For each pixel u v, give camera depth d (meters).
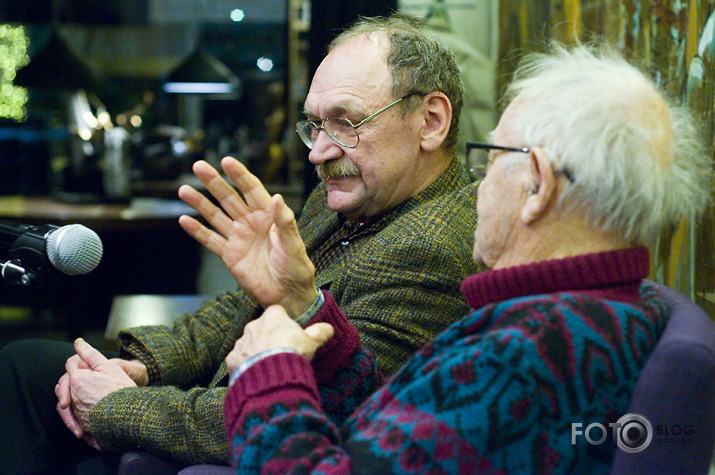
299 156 5.13
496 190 0.97
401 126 1.46
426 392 0.84
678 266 1.43
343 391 1.15
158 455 1.31
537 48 2.09
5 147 5.39
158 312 2.31
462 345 0.87
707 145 1.32
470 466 0.81
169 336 1.69
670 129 0.93
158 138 4.61
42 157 5.44
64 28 5.88
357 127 1.44
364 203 1.50
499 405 0.81
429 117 1.50
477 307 0.98
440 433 0.81
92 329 3.82
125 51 5.88
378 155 1.45
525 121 0.94
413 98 1.46
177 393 1.35
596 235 0.91
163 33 5.88
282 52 5.62
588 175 0.88
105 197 4.04
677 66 1.44
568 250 0.92
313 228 1.69
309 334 1.00
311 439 0.87
